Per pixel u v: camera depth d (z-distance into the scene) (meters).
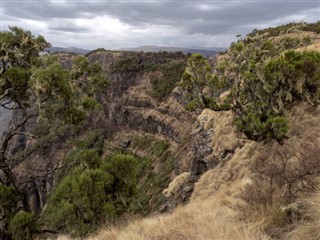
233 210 6.34
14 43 10.86
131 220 8.48
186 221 6.33
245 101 14.62
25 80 10.42
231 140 21.09
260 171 6.79
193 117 74.38
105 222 9.08
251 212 5.60
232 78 16.78
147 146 86.69
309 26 48.75
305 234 4.19
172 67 101.12
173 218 7.40
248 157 16.97
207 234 4.80
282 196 5.57
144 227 6.92
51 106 9.95
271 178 5.97
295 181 5.76
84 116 11.02
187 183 23.97
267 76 12.60
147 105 95.25
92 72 11.85
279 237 4.55
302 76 11.91
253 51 15.48
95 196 9.39
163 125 84.94
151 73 105.12
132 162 10.35
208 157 23.16
